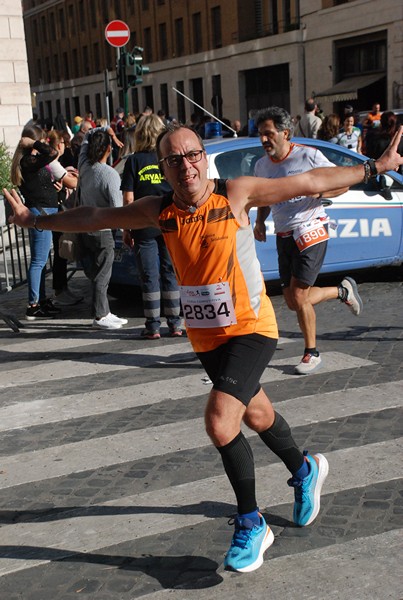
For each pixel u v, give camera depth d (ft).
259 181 10.63
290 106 124.06
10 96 62.34
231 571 10.94
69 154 46.50
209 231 10.45
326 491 13.10
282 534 11.82
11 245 29.48
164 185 22.84
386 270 31.86
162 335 24.11
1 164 47.75
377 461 14.16
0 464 15.12
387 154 10.84
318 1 113.70
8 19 61.46
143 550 11.64
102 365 21.29
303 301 19.07
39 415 17.69
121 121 74.54
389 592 10.28
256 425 11.35
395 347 21.42
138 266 23.30
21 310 28.73
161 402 18.11
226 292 10.60
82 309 28.53
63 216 11.49
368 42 106.42
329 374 19.33
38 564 11.42
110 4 179.52
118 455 15.20
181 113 158.10
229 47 137.18
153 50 164.96
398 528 11.80
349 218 27.94
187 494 13.37
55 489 13.89
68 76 209.26
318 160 18.48
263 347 10.83
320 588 10.43
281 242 19.13
